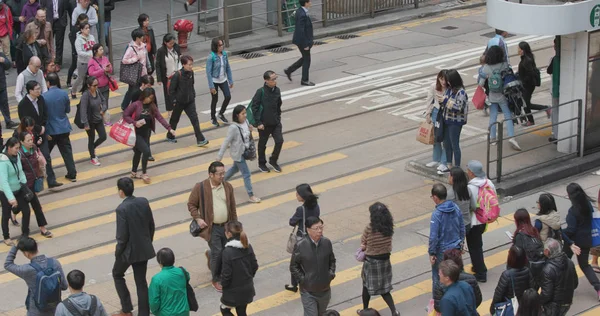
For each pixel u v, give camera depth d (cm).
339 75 3550
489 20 2548
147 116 2562
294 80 3497
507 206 2403
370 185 2578
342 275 2066
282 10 4131
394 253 2166
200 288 2025
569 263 1705
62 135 2562
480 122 3038
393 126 3025
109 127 3003
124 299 1867
